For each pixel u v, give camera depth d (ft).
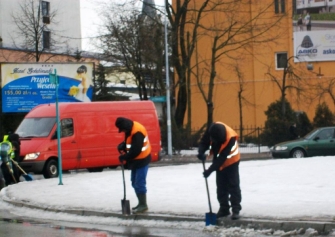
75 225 37.65
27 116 79.51
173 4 168.86
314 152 94.79
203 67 149.59
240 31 136.15
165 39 120.16
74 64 123.85
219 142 33.86
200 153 34.55
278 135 132.16
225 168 34.19
